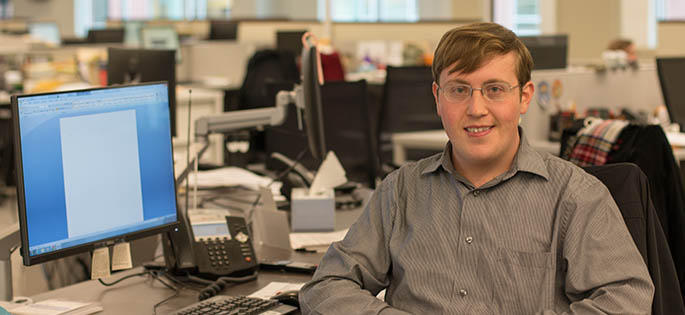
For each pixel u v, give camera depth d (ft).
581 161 7.04
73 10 46.37
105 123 5.03
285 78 18.62
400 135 13.57
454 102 4.30
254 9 42.14
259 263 5.92
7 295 4.99
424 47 23.03
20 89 18.51
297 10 40.91
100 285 5.47
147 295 5.24
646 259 4.75
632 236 4.76
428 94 13.91
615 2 25.93
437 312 4.32
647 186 4.92
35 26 30.45
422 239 4.47
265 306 4.83
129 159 5.18
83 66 17.31
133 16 47.09
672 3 25.41
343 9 39.01
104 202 5.03
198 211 6.00
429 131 13.98
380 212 4.74
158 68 10.31
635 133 6.67
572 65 21.31
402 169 4.80
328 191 7.07
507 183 4.40
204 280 5.47
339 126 12.07
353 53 24.44
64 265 8.77
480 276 4.31
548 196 4.33
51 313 4.75
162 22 30.07
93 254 4.99
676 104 12.69
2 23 30.07
